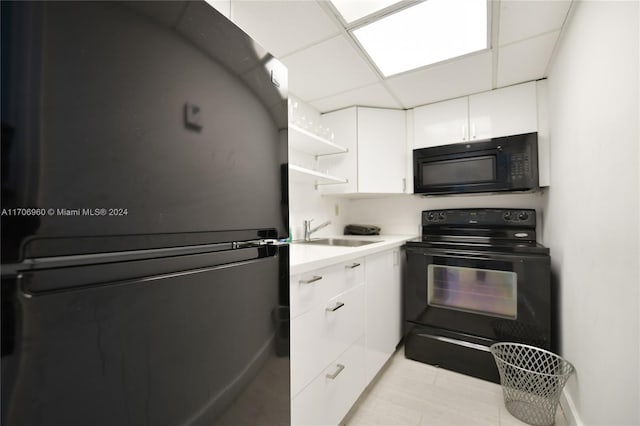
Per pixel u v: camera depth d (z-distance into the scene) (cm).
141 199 48
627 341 87
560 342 159
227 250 65
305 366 107
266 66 78
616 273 93
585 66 115
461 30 138
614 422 95
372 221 283
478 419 143
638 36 78
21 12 36
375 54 157
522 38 145
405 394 163
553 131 170
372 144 229
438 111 223
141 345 48
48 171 38
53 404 38
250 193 71
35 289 37
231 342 65
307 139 186
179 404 53
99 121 43
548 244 187
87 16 41
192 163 57
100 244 43
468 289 185
